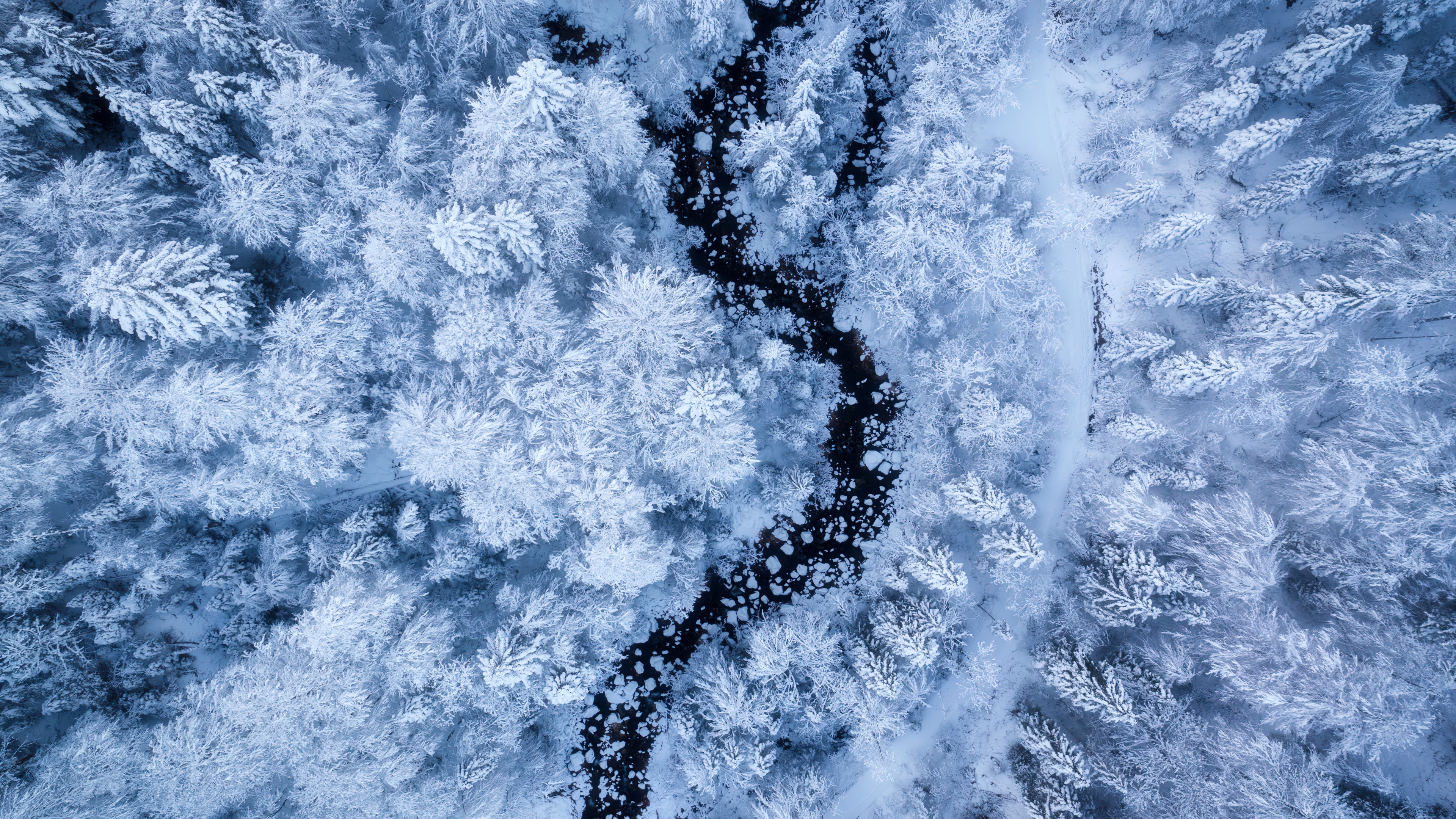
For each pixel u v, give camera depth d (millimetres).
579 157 17344
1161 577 18234
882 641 19594
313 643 16953
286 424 17141
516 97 15414
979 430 19797
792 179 19734
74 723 17891
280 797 18219
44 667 17188
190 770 16812
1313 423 19734
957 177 18484
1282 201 19078
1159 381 19438
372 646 17859
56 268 15984
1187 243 20844
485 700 18625
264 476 17891
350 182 16828
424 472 18109
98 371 15969
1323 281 18094
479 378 17969
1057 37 19969
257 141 17047
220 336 16766
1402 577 17375
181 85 16109
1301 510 18734
